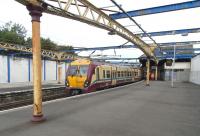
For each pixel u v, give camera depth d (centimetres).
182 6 1350
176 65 4012
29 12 615
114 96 1276
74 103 988
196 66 2980
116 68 2345
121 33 1492
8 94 1501
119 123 642
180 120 693
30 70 3197
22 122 636
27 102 1495
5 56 2719
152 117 729
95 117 715
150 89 1844
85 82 1614
